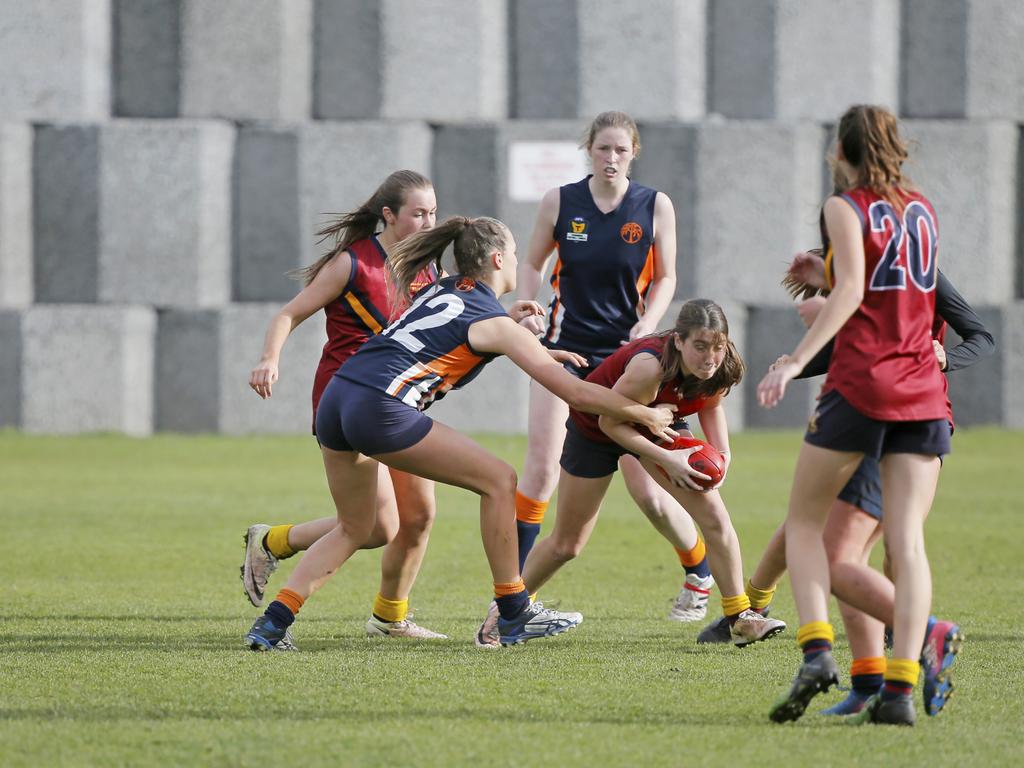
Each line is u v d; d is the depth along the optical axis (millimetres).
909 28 64312
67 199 62406
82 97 62469
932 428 14609
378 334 18609
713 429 19797
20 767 12555
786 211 62500
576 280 23109
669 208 23062
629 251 22812
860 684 15164
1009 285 64875
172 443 58438
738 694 15992
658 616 22938
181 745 13320
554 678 16875
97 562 28656
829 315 14273
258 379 19484
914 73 64375
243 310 62250
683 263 62719
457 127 63125
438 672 17172
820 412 14703
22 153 62125
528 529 22531
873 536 16000
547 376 17922
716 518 19094
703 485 18516
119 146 62062
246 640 18797
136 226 62281
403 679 16672
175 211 62188
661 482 19438
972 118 64062
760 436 61156
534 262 23547
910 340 14617
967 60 63781
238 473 47719
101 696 15500
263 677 16672
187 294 62406
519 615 18969
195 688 15977
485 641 19406
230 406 62469
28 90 62344
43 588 25234
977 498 41656
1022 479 46844
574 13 63219
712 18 64062
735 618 19406
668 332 18469
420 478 20047
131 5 63438
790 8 63250
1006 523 36094
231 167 63156
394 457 18062
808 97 63500
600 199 22969
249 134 63000
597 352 23203
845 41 63219
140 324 62219
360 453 18484
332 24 63719
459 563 29609
